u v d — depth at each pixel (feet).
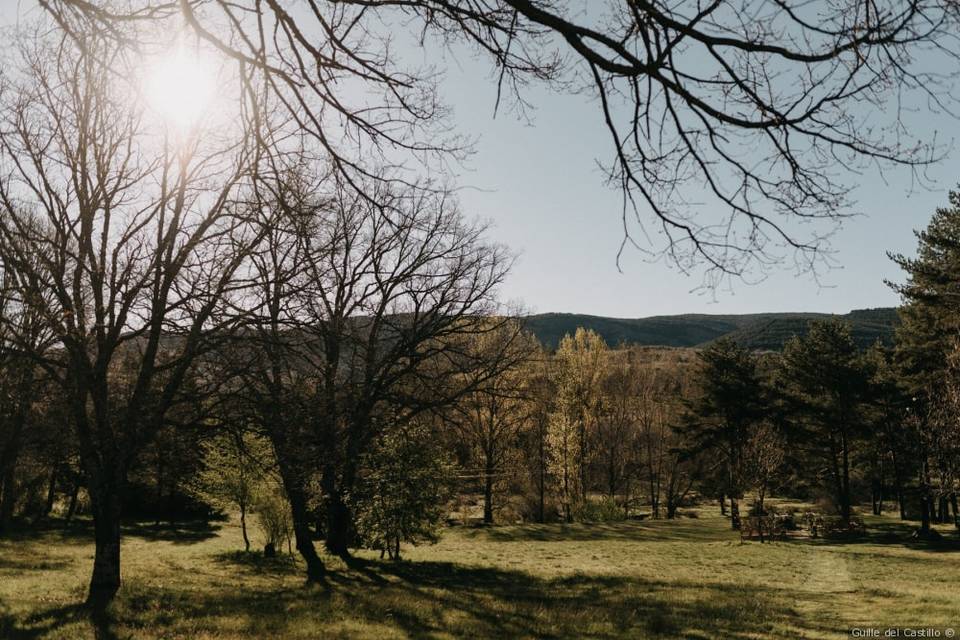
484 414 143.64
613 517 167.94
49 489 149.59
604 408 181.78
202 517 171.22
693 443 176.45
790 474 187.32
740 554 111.04
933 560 104.68
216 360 49.98
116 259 50.34
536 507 179.73
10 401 45.29
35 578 64.28
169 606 48.29
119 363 59.67
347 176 11.03
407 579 73.00
